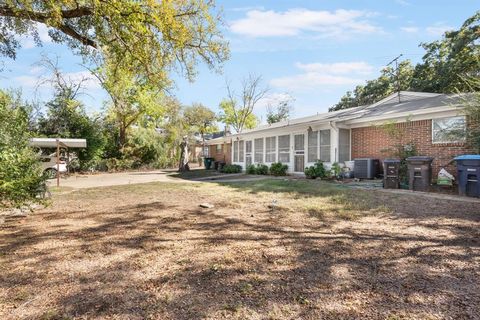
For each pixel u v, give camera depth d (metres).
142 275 2.81
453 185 8.72
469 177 7.09
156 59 7.45
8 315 2.11
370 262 3.10
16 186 4.76
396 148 10.50
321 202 6.68
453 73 19.77
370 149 12.12
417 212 5.51
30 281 2.69
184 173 19.80
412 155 9.62
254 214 5.58
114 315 2.10
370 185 9.83
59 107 20.58
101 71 20.53
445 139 9.36
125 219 5.28
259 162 18.16
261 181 11.89
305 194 7.96
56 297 2.38
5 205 4.95
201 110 38.41
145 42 6.94
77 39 7.34
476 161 6.91
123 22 6.46
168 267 3.01
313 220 5.04
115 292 2.47
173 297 2.37
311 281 2.65
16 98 11.52
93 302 2.30
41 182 5.54
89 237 4.13
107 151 24.12
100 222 5.07
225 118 39.75
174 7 7.10
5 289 2.53
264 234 4.21
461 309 2.14
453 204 6.12
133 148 24.81
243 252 3.45
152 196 8.17
